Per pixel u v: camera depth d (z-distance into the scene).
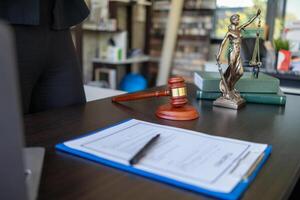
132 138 0.62
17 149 0.32
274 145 0.63
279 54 2.22
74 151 0.55
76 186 0.44
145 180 0.46
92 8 2.83
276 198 0.42
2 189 0.32
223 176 0.46
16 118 0.31
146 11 3.70
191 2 3.41
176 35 3.47
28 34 0.92
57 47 1.02
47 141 0.61
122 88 3.22
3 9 0.87
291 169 0.51
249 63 1.06
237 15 0.90
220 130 0.71
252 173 0.48
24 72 0.94
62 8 1.01
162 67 3.48
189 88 1.22
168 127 0.70
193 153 0.55
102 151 0.55
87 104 0.95
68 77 1.05
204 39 3.42
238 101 0.94
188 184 0.44
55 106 1.04
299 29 2.56
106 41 3.31
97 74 3.22
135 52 3.47
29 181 0.43
